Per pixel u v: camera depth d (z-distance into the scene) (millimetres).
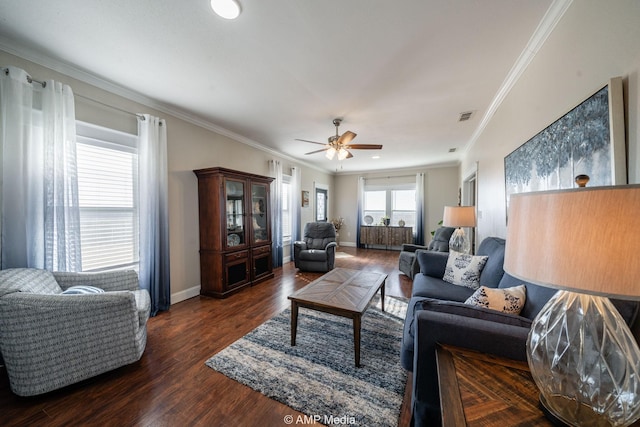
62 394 1511
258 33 1674
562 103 1459
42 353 1445
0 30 1647
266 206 4145
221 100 2732
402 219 7086
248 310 2807
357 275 2703
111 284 2090
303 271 4598
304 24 1587
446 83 2346
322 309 1910
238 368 1751
